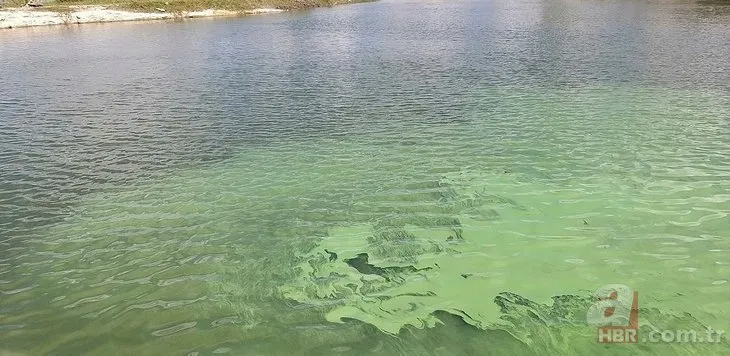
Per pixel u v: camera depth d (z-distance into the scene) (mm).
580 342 8250
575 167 15906
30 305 9633
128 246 11844
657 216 12367
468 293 9680
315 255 11289
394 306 9383
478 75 31953
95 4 80938
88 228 12805
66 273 10742
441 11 86500
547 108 23344
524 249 11148
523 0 108938
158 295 9891
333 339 8562
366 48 45281
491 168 16203
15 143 20094
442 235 11961
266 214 13445
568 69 32500
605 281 9844
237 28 64812
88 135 21125
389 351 8250
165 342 8555
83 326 9008
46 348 8469
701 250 10805
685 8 70250
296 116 23641
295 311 9328
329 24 68500
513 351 8148
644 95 24953
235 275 10570
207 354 8250
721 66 31078
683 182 14344
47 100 27406
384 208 13586
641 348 8039
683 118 20766
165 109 25438
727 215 12281
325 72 34562
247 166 17234
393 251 11336
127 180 16141
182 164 17578
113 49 47219
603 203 13227
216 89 29859
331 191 14867
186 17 81438
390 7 100750
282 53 43531
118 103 26703
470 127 20922
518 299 9422
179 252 11547
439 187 14836
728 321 8594
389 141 19516
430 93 27516
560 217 12562
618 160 16328
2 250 11750
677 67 31344
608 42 43031
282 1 98000
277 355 8211
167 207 14008
